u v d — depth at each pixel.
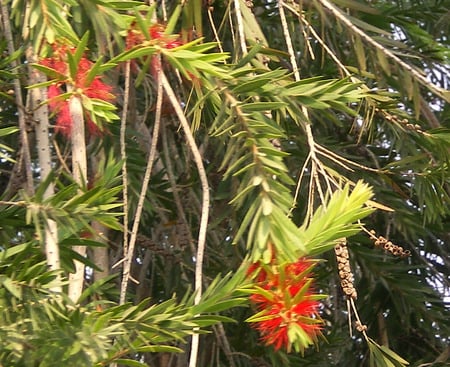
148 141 2.71
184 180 2.68
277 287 1.31
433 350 3.24
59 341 1.18
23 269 1.29
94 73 1.40
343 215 1.35
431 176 2.05
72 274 1.66
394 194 2.69
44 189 1.37
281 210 1.37
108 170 1.63
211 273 2.72
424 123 2.54
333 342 2.69
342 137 3.04
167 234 3.04
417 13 3.00
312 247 1.35
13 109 2.72
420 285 2.85
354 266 2.96
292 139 2.63
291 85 1.65
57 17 1.45
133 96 2.52
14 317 1.30
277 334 1.31
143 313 1.27
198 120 1.65
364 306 3.09
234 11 1.99
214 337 2.69
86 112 1.51
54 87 1.48
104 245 1.62
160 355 2.86
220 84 1.59
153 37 1.51
